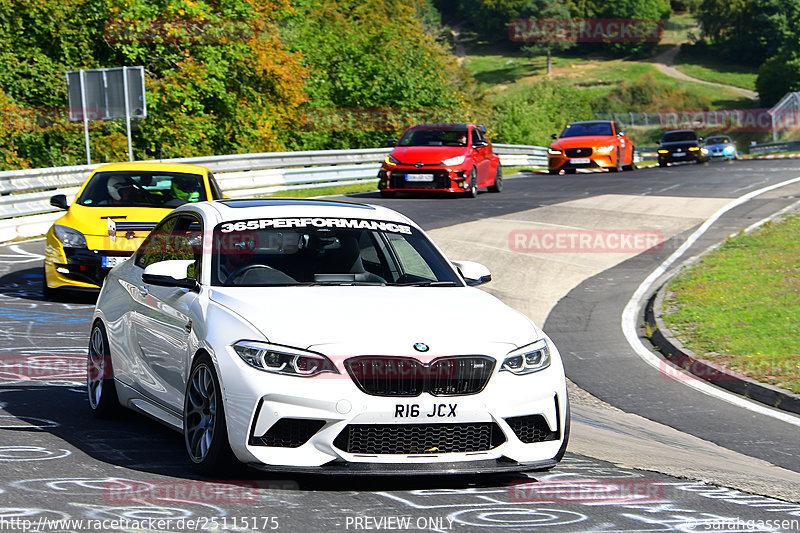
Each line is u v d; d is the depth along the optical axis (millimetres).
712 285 52531
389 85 164000
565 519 17766
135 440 22875
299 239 23562
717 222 75375
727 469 24031
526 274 57688
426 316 20156
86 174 76500
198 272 22672
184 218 25422
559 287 54812
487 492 19594
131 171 47906
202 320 20375
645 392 35031
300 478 19875
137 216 44562
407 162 90312
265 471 18312
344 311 19969
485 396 19000
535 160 164375
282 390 18312
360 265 23375
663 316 46375
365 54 166750
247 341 18969
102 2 121500
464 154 91188
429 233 68938
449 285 23422
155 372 22703
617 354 41000
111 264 43719
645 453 25266
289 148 151250
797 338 41250
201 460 19578
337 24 171250
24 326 39062
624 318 47750
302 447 18438
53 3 118938
